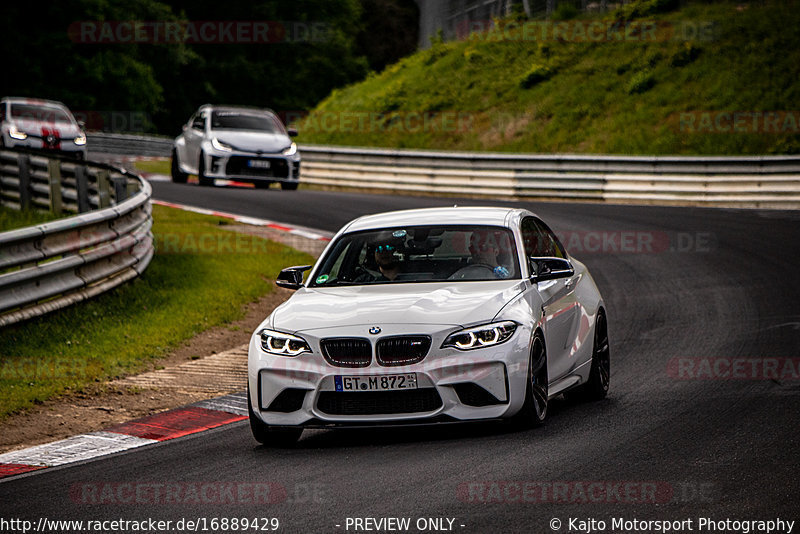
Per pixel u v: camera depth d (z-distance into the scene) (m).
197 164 93.12
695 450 22.42
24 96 198.25
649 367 34.38
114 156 162.62
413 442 24.70
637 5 133.62
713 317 43.44
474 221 28.84
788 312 43.47
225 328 43.47
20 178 67.88
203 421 29.06
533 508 18.25
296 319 25.22
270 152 90.56
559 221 74.81
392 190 104.19
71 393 31.91
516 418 24.80
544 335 25.92
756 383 30.61
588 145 112.19
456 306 24.75
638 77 118.12
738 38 120.44
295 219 76.12
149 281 50.22
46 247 40.41
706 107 111.06
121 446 26.12
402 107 137.00
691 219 75.31
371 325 24.16
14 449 26.23
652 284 52.75
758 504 18.09
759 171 83.94
